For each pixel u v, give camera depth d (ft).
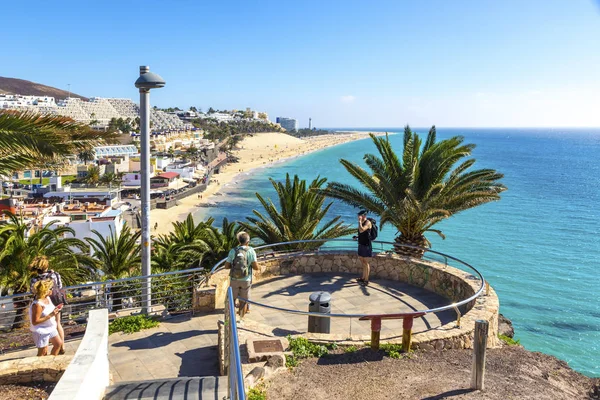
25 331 31.94
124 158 371.15
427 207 51.67
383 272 42.04
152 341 28.66
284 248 70.54
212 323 31.53
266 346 24.07
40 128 27.12
